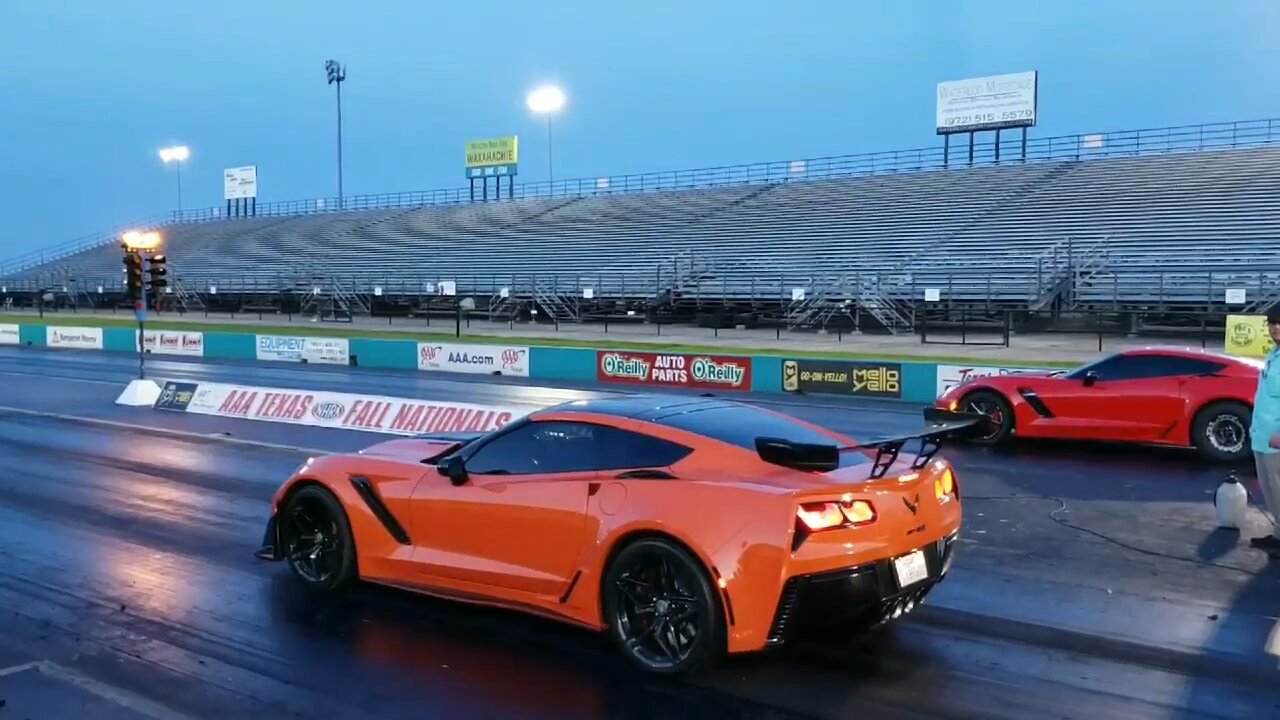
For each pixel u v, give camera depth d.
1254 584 6.82
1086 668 5.36
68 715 4.88
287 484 6.90
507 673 5.35
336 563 6.67
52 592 6.86
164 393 18.44
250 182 80.31
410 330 39.03
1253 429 7.54
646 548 5.21
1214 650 5.60
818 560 4.84
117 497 10.12
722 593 4.92
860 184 49.78
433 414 14.35
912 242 40.28
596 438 5.75
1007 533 8.38
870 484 5.11
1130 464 11.53
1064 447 12.77
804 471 5.25
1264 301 29.53
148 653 5.70
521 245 53.34
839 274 38.22
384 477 6.47
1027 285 33.69
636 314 41.66
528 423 6.05
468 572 5.98
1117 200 38.94
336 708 4.93
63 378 25.16
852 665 5.41
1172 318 30.67
